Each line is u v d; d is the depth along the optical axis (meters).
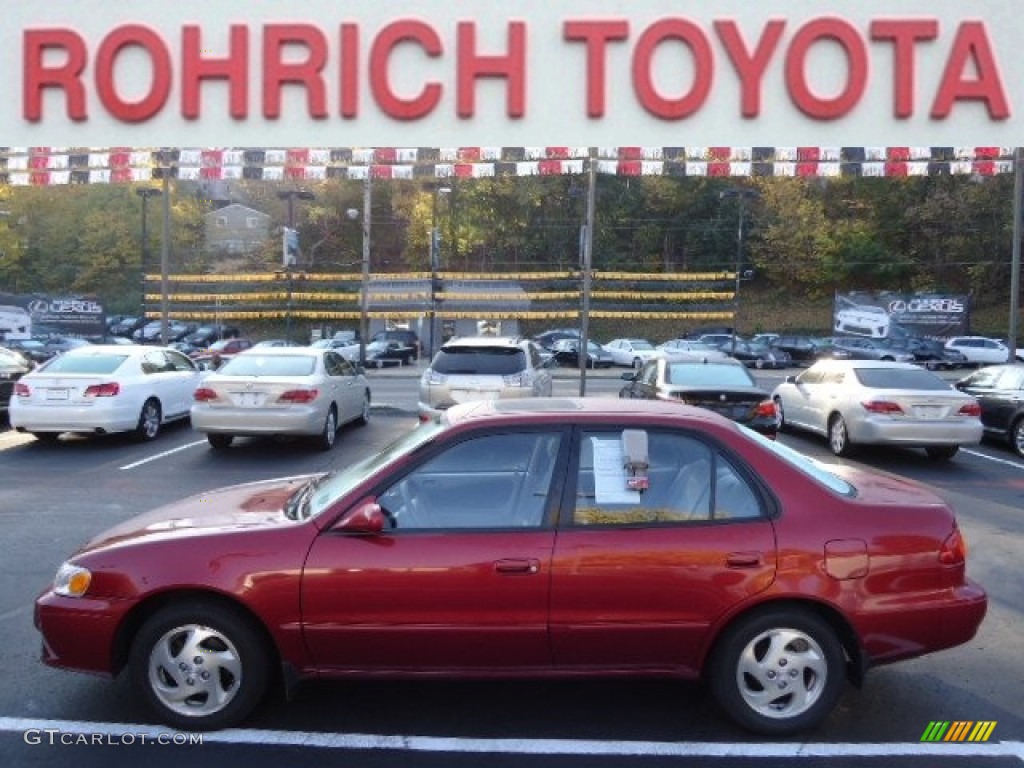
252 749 3.96
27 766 3.79
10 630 5.43
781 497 4.09
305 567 3.96
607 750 3.97
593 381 30.20
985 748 4.02
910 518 4.12
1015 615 5.86
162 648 4.06
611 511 4.06
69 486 10.12
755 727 4.05
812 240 65.00
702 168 13.55
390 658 4.00
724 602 3.96
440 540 3.98
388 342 43.56
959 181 63.19
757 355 45.12
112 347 13.59
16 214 63.38
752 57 11.87
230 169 14.30
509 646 3.98
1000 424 13.32
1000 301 61.44
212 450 12.60
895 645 4.03
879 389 12.27
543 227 66.00
